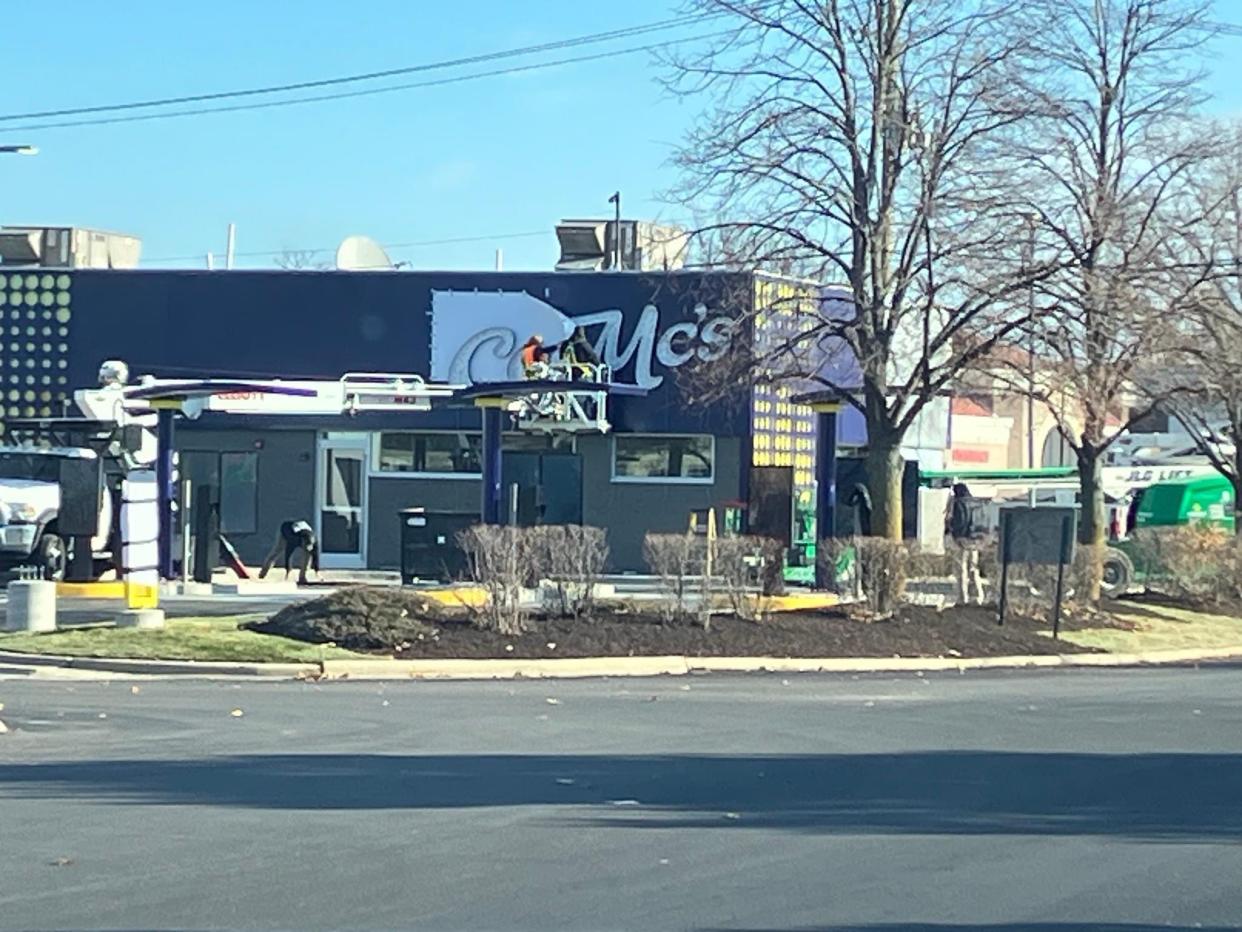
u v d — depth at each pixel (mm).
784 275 24969
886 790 11852
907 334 26188
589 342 34750
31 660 19781
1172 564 30266
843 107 23594
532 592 22719
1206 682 20953
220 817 10430
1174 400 28719
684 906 8211
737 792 11648
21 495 27453
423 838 9836
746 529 32719
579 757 13227
